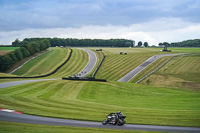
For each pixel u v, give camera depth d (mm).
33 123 25266
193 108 37625
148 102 46656
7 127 22797
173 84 80750
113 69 112688
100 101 46750
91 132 21453
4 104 35875
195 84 78562
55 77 94812
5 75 84688
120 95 57500
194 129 23344
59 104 39094
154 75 92812
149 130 22719
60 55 157500
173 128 23656
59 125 24516
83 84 68000
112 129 22891
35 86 60969
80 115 30031
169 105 41844
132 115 30281
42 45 176750
